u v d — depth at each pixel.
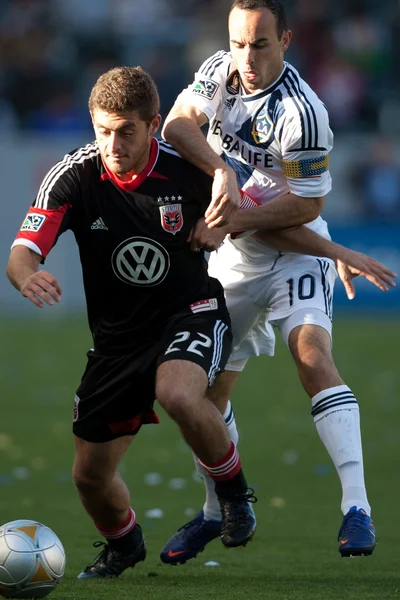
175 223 15.84
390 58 74.75
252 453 31.44
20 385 43.16
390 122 71.44
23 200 64.81
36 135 69.88
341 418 16.45
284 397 41.84
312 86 71.44
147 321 15.98
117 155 15.07
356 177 66.81
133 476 28.20
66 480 27.50
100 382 16.09
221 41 73.62
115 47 75.88
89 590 15.33
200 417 15.01
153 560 18.84
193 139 16.16
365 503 16.03
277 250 18.25
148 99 15.01
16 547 14.09
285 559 19.06
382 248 65.06
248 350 18.95
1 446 32.03
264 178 18.00
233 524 16.41
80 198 15.81
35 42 75.25
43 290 14.59
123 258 15.80
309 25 74.44
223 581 16.48
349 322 63.88
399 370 46.75
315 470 29.12
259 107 17.50
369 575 17.27
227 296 18.72
